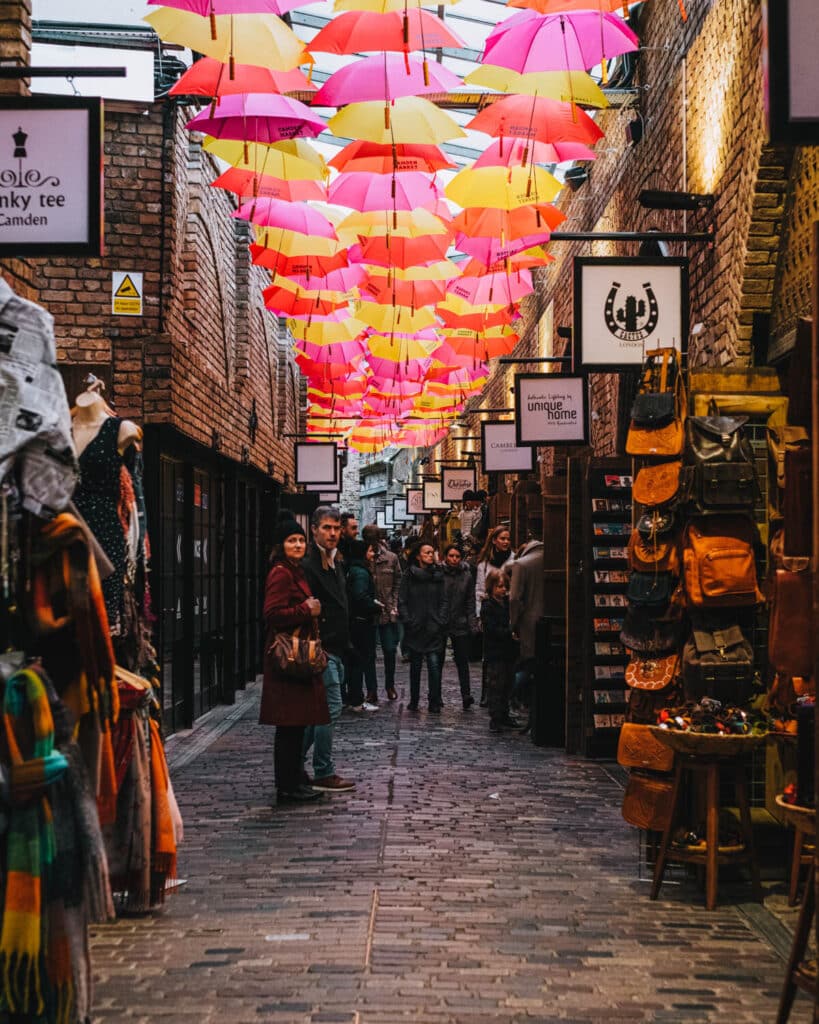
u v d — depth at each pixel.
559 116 8.28
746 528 5.84
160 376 9.80
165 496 10.82
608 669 9.70
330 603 8.33
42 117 5.07
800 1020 3.95
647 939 4.85
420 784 8.39
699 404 6.10
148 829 5.15
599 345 8.59
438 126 8.29
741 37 7.69
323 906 5.30
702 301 8.98
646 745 5.89
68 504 3.24
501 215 10.12
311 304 13.15
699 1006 4.07
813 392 3.14
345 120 8.19
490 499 20.47
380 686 16.06
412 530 39.19
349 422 30.94
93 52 9.71
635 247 11.80
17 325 3.05
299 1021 3.90
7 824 2.99
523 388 11.94
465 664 13.14
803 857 5.36
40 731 3.03
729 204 8.04
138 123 9.91
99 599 3.27
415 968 4.46
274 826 7.01
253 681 17.50
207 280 12.21
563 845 6.54
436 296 12.51
